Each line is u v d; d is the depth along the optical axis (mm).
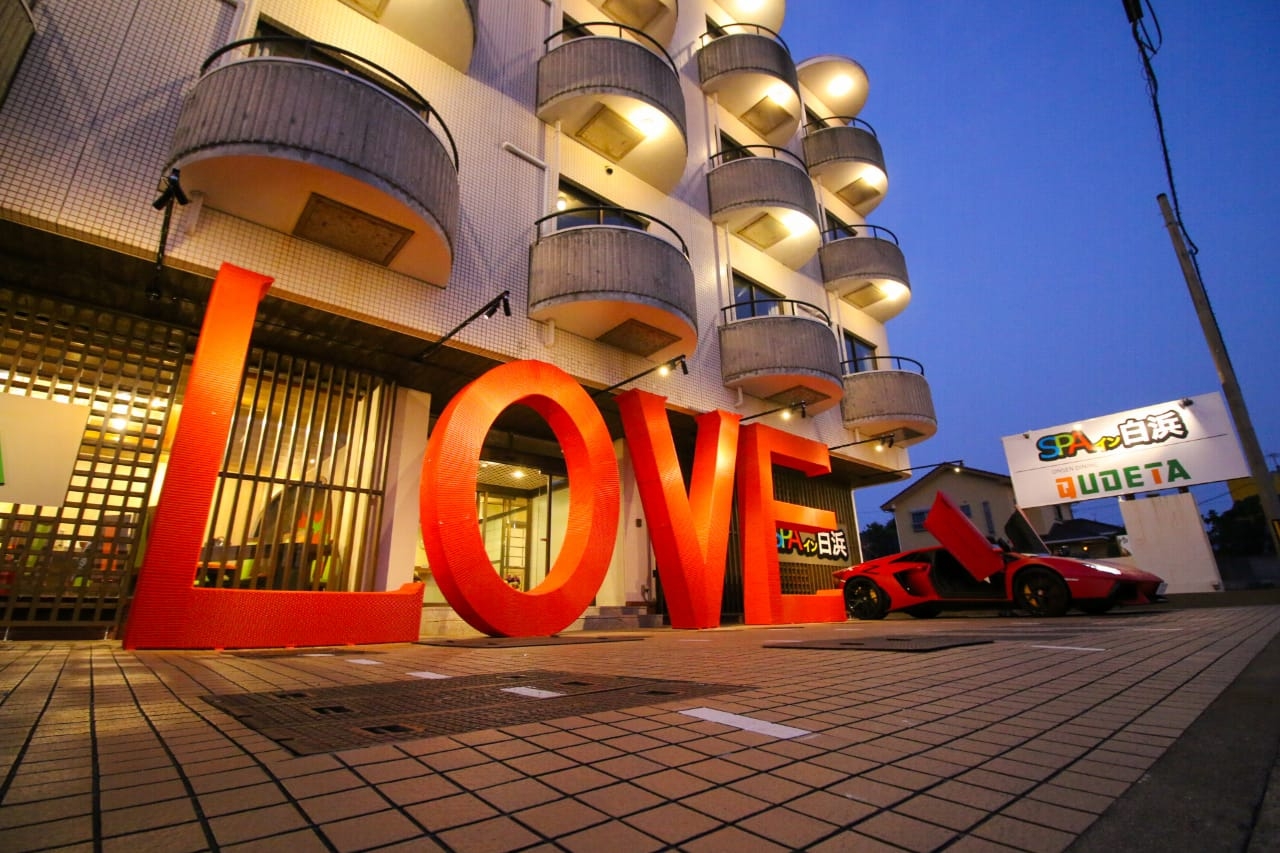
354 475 8359
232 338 5961
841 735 2055
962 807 1386
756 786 1547
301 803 1423
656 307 8836
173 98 6426
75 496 6402
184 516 5422
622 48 10344
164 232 5750
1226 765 1636
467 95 9242
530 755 1828
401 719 2320
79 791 1495
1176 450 12859
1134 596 8477
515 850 1169
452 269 8195
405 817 1337
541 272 8922
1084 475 13758
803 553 15023
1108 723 2184
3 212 5328
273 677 3553
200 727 2203
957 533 9180
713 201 13195
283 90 6055
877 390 14438
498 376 7562
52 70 5777
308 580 7539
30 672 3660
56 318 6566
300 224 6711
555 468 12203
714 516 10180
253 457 7684
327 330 7648
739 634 7754
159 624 5145
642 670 3852
